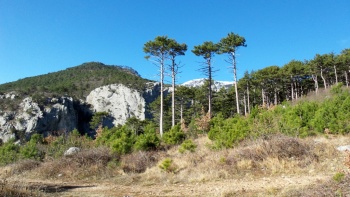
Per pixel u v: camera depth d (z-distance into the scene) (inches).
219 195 328.2
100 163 578.9
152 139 675.4
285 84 2343.8
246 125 618.2
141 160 567.8
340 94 708.0
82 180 522.6
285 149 453.1
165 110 2065.7
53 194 384.5
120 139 660.1
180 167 501.7
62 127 3218.5
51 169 585.0
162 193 367.9
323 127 546.6
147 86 4128.9
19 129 2881.4
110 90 4033.0
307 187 303.7
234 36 1269.7
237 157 473.7
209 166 472.1
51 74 5388.8
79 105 3853.3
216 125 762.8
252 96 2327.8
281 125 566.3
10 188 336.8
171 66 1256.8
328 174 359.3
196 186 392.8
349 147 434.6
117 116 3801.7
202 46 1300.4
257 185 353.4
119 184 460.8
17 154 789.9
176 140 736.3
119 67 7057.1
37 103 3166.8
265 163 433.4
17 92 3435.0
